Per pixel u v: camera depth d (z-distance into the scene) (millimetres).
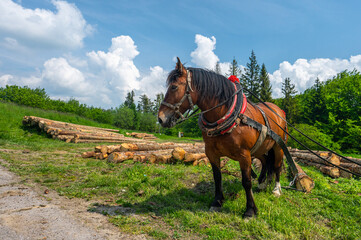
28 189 3496
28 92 33000
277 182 3957
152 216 2721
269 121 3480
